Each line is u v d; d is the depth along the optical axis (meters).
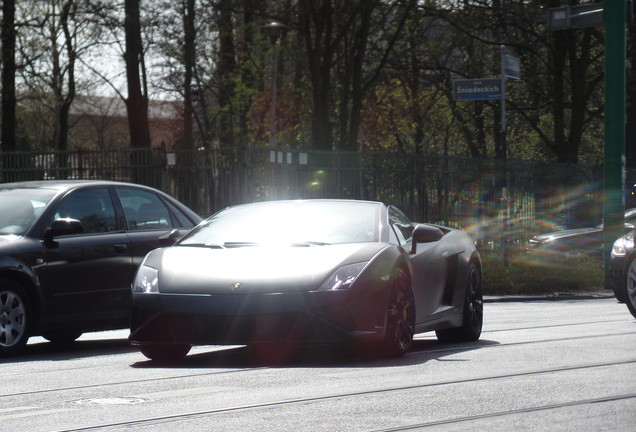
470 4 64.12
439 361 15.27
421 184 43.72
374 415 10.46
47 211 18.66
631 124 58.72
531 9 63.28
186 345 15.55
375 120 85.44
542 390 12.12
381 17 60.41
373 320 15.12
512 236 44.88
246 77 79.06
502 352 16.47
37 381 13.83
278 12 57.12
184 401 11.55
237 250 15.84
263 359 16.12
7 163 41.12
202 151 40.59
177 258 15.84
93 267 18.78
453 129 93.50
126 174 41.22
